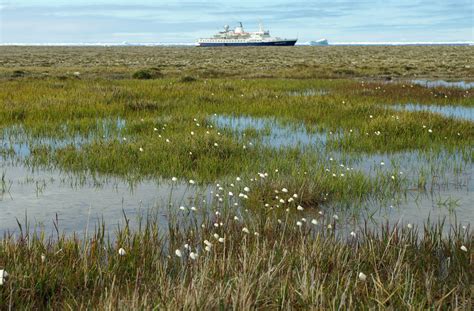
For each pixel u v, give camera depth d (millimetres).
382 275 5250
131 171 10445
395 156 12352
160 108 19234
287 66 55375
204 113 18125
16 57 75750
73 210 7980
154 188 9328
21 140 13680
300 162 11383
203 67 53000
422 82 35750
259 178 9586
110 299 4227
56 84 27156
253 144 13062
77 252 5535
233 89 26750
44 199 8586
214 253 5523
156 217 7570
